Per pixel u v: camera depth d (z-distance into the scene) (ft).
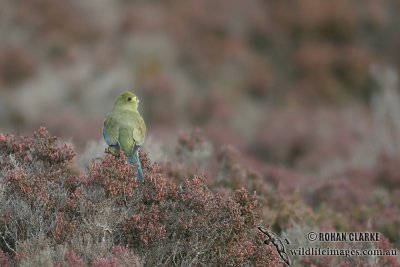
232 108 82.17
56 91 81.00
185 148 32.81
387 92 68.80
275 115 82.33
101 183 20.36
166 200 21.04
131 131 21.76
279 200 30.25
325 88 92.58
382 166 47.52
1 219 19.74
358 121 74.38
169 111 80.02
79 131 63.05
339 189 37.19
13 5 98.43
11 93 80.79
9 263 18.76
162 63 93.35
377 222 32.14
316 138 64.90
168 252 20.18
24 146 23.06
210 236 20.04
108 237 20.15
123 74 85.71
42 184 20.59
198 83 92.07
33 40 93.66
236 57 96.43
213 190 27.04
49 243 19.36
